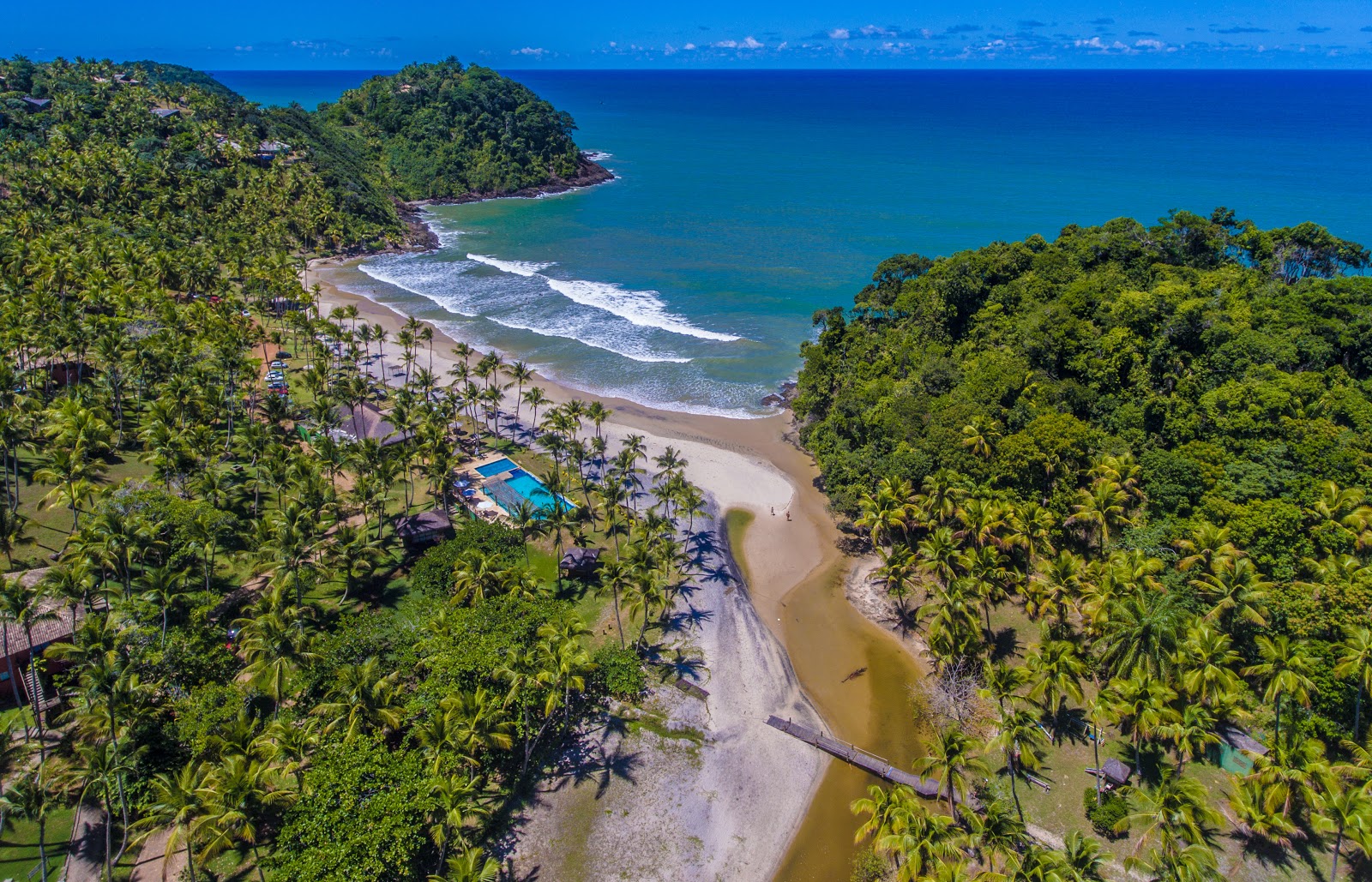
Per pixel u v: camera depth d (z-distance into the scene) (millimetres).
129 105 194500
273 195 176375
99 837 43969
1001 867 44375
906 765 53094
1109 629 53844
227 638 57625
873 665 62281
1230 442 70812
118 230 140875
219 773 41156
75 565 55844
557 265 170375
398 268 169750
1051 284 101500
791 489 86688
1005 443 72188
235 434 87688
